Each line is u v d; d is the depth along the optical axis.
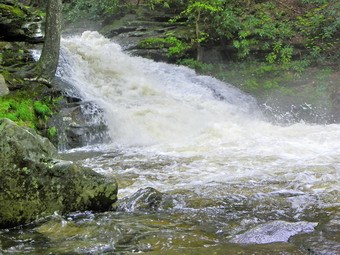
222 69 16.86
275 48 16.53
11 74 10.58
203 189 5.15
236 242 3.23
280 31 17.02
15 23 13.00
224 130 10.50
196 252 2.98
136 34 17.75
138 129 10.80
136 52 16.72
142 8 19.70
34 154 3.99
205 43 17.44
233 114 13.27
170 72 15.73
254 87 15.38
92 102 10.77
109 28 18.59
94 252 3.12
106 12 19.53
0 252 3.14
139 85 13.59
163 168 6.85
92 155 8.61
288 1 19.36
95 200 4.23
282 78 15.66
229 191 5.03
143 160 7.71
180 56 17.06
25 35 13.27
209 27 17.48
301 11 18.69
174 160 7.54
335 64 15.96
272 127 11.44
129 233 3.54
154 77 14.95
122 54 16.06
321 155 7.45
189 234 3.49
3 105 9.21
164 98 13.21
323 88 14.60
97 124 10.33
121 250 3.14
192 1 17.28
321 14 17.61
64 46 14.46
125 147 9.61
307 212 4.09
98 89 12.81
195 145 9.16
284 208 4.26
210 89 14.82
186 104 13.01
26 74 10.80
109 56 15.05
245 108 14.06
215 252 2.97
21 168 3.86
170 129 11.05
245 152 8.00
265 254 2.91
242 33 16.59
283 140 9.27
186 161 7.38
